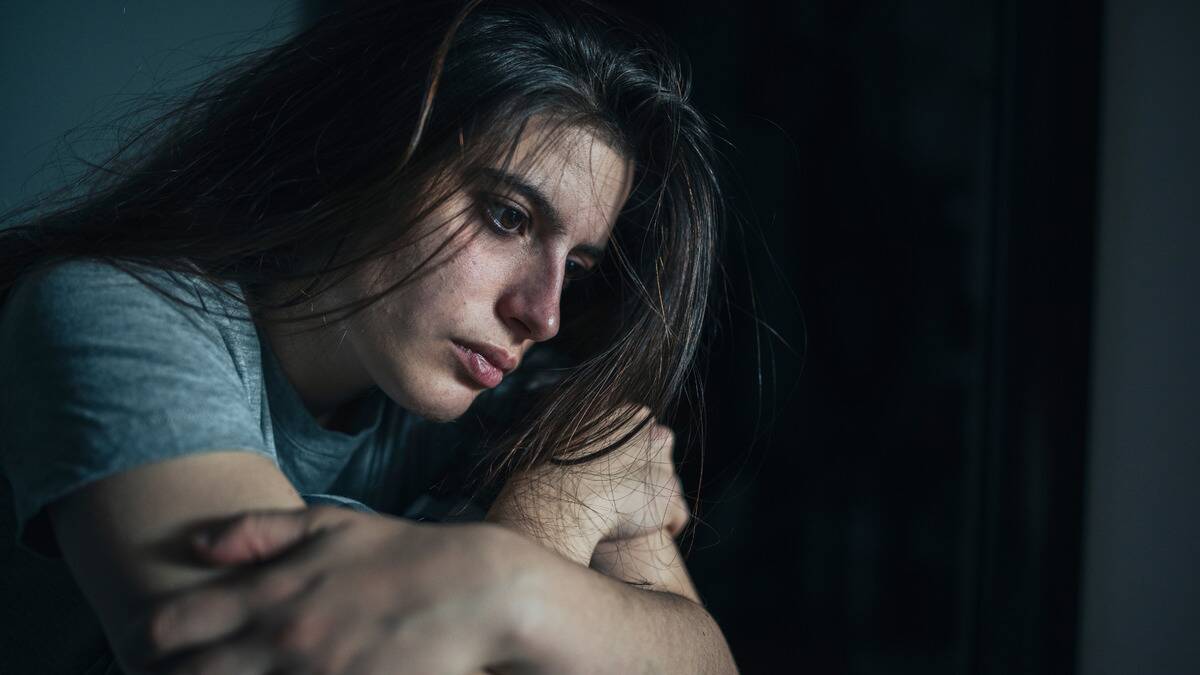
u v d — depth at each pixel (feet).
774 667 4.04
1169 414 3.44
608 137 2.20
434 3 2.20
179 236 2.15
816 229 3.99
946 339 3.74
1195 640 3.37
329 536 1.48
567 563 1.69
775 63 4.04
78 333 1.73
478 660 1.49
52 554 1.71
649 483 2.50
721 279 4.11
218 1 4.18
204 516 1.53
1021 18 3.59
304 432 2.38
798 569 4.03
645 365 2.59
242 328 2.09
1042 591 3.62
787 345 3.78
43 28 3.89
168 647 1.42
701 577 4.16
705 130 2.64
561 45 2.22
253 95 2.36
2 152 3.82
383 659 1.42
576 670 1.61
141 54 4.05
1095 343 3.64
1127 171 3.55
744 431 4.12
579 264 2.39
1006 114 3.61
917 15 3.75
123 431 1.58
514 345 2.20
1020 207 3.61
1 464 2.04
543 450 2.45
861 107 3.88
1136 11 3.53
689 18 4.17
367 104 2.15
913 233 3.78
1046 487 3.61
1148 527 3.49
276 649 1.41
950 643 3.72
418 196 2.04
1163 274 3.46
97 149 3.87
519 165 2.06
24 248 2.23
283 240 2.10
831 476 3.97
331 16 2.41
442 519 2.56
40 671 2.08
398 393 2.17
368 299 2.05
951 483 3.73
